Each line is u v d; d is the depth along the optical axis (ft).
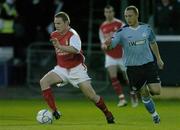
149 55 122.72
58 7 217.77
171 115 146.30
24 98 201.16
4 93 206.18
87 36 219.82
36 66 206.69
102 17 223.10
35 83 206.90
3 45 214.48
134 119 135.54
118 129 108.88
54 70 120.98
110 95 202.90
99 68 201.67
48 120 120.67
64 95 205.16
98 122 126.93
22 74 213.87
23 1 215.92
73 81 119.65
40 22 217.36
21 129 109.09
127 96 204.74
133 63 123.13
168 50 191.52
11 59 213.87
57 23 117.91
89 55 202.18
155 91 122.31
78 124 121.08
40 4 216.54
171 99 193.36
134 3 201.67
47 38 217.77
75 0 220.23
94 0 221.46
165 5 191.31
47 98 120.47
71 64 119.44
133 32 122.52
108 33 173.78
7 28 213.87
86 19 220.43
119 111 158.30
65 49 116.88
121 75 212.84
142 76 122.62
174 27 191.31
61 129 108.58
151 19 194.59
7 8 213.87
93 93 119.55
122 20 199.93
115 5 219.20
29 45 207.41
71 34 118.52
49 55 205.57
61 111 158.30
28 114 149.48
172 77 192.13
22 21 216.13
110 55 172.86
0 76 212.02
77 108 167.94
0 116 143.74
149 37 122.62
